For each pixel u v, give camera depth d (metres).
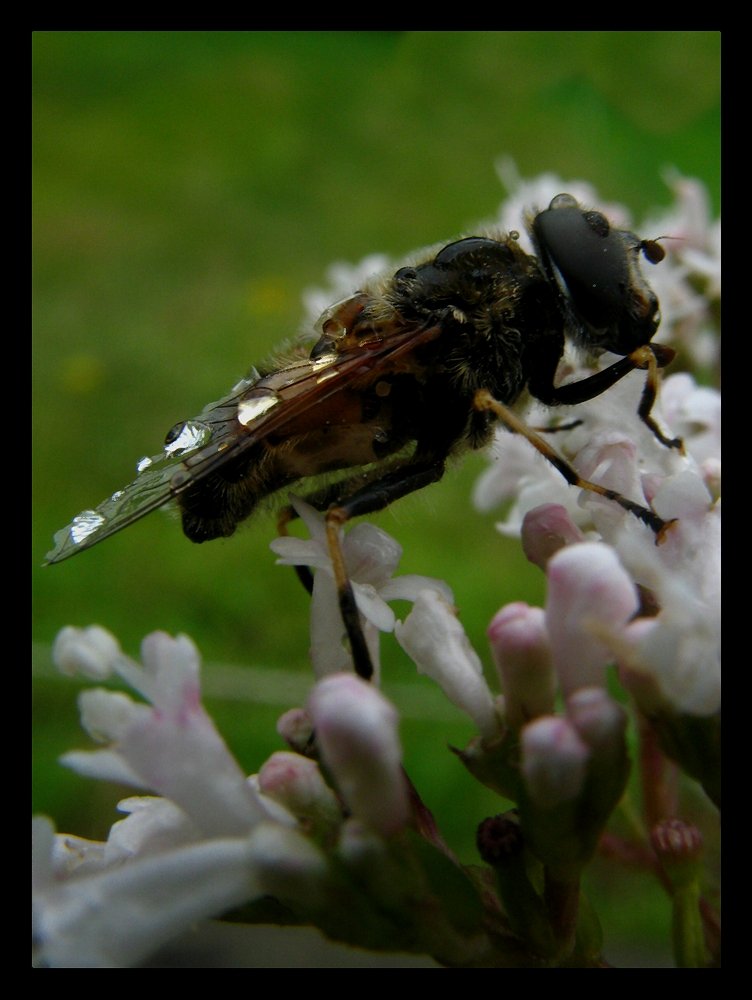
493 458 0.05
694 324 0.05
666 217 0.05
